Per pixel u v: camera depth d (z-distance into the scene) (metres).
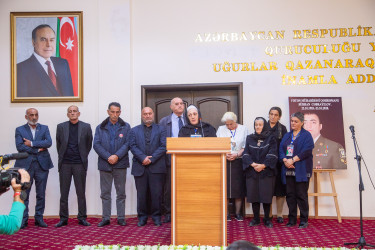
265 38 6.89
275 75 6.84
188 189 4.06
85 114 6.95
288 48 6.84
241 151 6.16
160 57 7.01
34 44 7.02
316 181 6.49
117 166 5.80
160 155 5.60
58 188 6.86
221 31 6.96
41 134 6.15
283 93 6.79
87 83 6.99
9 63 7.01
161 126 5.83
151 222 6.04
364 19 6.72
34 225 5.96
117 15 6.96
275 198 6.61
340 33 6.75
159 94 7.20
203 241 4.00
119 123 5.96
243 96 6.86
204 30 6.99
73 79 6.98
